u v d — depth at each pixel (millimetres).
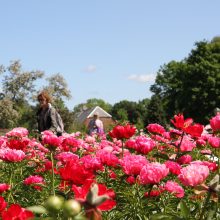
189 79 63750
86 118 88750
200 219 2402
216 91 61688
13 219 1879
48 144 4527
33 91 64812
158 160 5422
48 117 9539
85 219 1358
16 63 64688
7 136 6809
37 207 1481
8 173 4906
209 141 4539
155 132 6270
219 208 2836
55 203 1436
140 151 4305
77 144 5684
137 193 3434
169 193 3428
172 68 78312
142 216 3301
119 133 5008
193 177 2480
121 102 127812
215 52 65438
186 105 63688
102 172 4184
